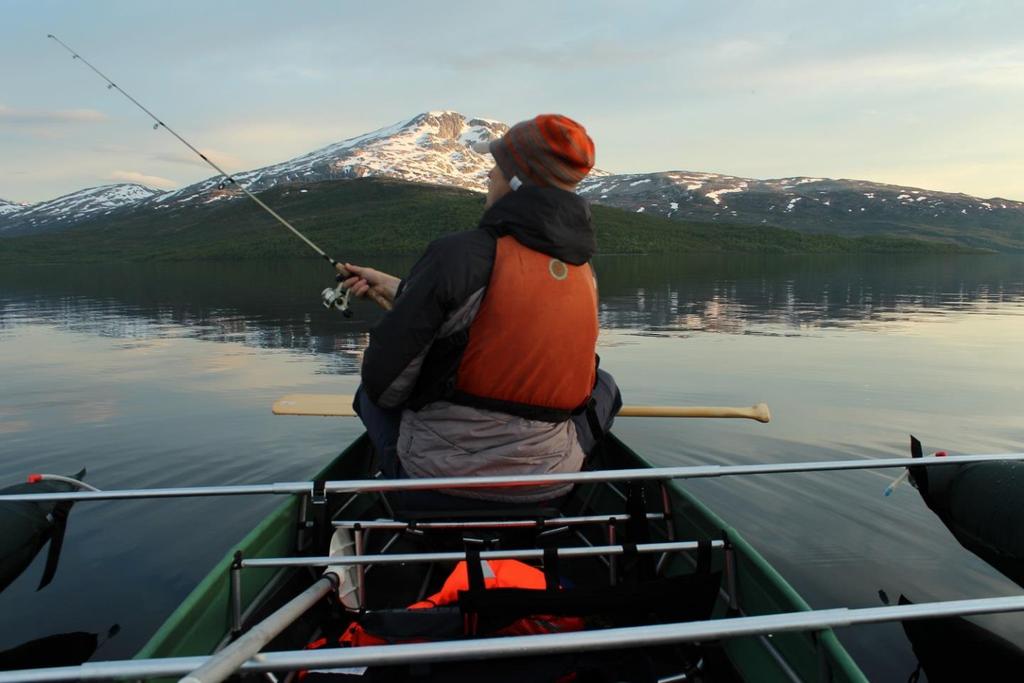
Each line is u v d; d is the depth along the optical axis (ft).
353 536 9.95
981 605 6.32
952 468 12.67
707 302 72.90
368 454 15.10
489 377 8.50
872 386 29.66
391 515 11.52
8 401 27.58
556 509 9.08
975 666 10.45
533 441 8.86
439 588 10.39
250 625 9.27
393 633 7.49
